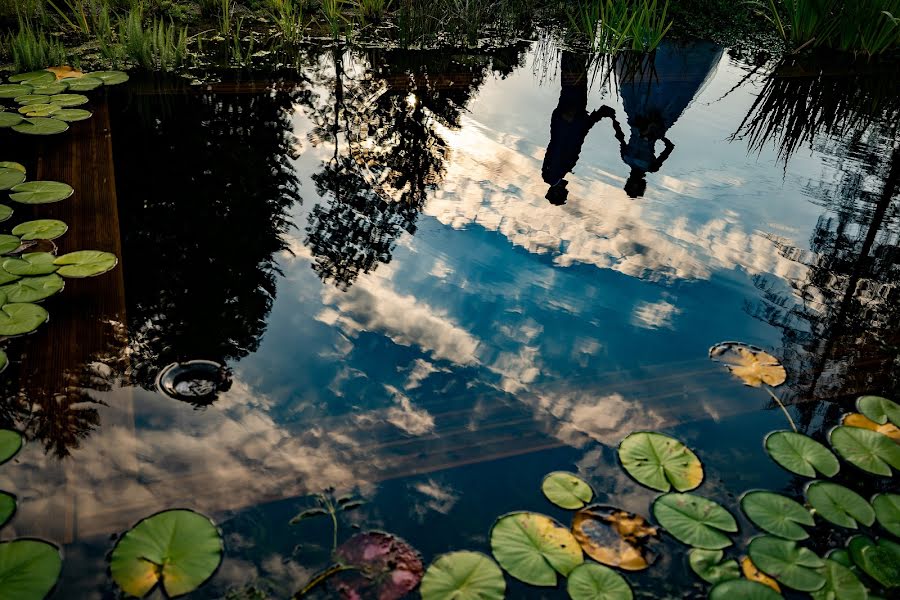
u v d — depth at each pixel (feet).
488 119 14.19
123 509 5.59
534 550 5.37
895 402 7.42
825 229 10.71
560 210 10.87
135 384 6.95
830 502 5.98
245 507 5.70
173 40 16.81
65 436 6.28
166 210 9.93
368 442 6.48
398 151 12.45
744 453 6.66
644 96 15.72
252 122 13.17
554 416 6.97
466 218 10.44
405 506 5.84
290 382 7.14
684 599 5.15
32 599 4.80
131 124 12.64
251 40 16.19
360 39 18.45
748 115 15.15
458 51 18.31
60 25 17.02
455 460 6.36
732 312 8.73
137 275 8.54
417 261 9.36
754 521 5.75
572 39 19.86
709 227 10.64
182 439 6.33
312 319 8.10
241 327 7.85
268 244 9.40
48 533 5.34
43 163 10.94
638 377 7.58
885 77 17.85
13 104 13.00
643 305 8.77
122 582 4.95
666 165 12.69
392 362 7.54
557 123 14.01
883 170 12.81
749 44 19.86
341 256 9.30
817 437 6.90
